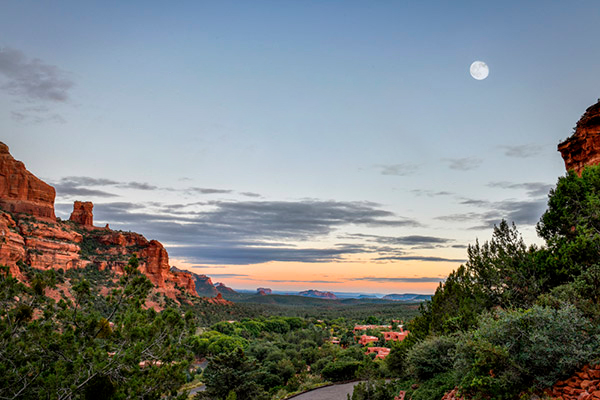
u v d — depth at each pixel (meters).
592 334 13.38
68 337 17.42
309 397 35.81
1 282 17.97
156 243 169.75
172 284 171.38
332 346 89.81
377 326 156.12
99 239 156.50
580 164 28.39
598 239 19.28
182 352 20.11
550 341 13.27
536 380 13.59
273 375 55.09
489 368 14.94
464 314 25.25
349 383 44.12
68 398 15.79
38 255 102.06
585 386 11.70
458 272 31.95
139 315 19.81
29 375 16.47
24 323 17.84
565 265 20.88
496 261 24.16
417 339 31.73
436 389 20.75
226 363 37.22
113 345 18.70
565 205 24.11
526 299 22.06
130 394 16.50
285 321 154.00
